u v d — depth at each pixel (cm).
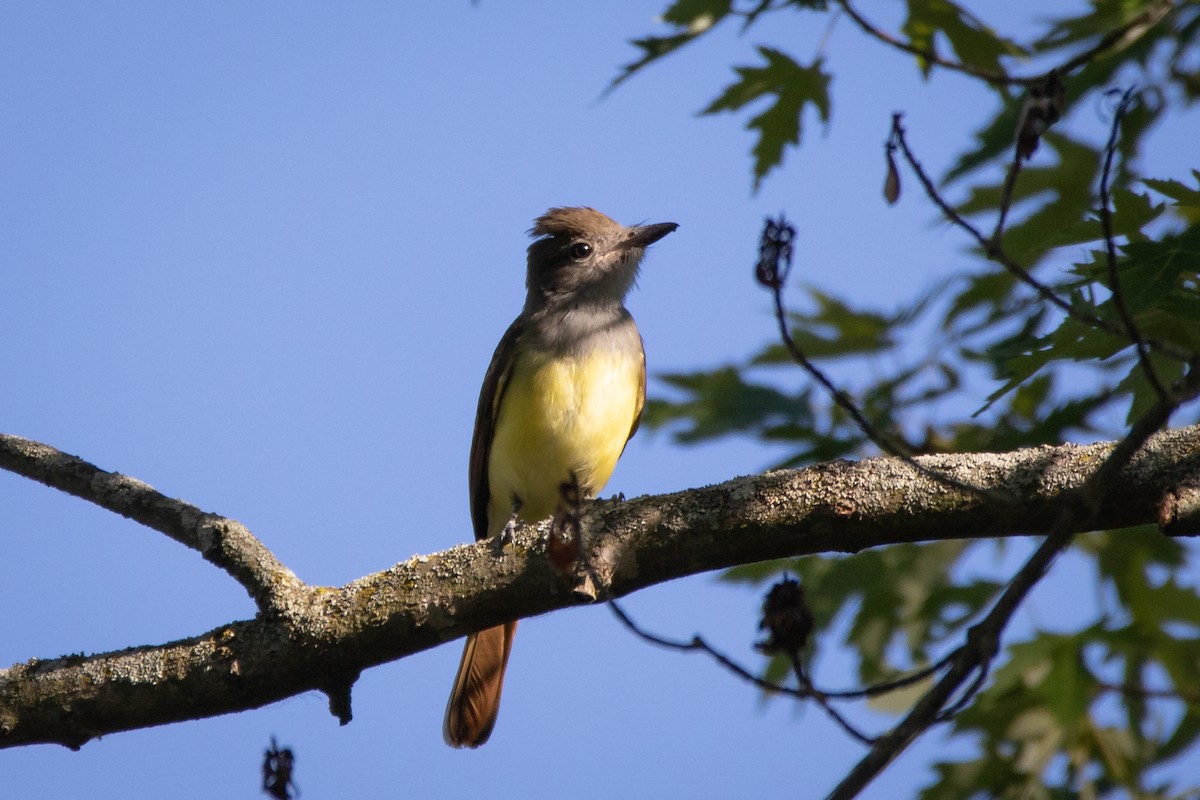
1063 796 1028
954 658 669
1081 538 1101
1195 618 1060
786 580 634
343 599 875
